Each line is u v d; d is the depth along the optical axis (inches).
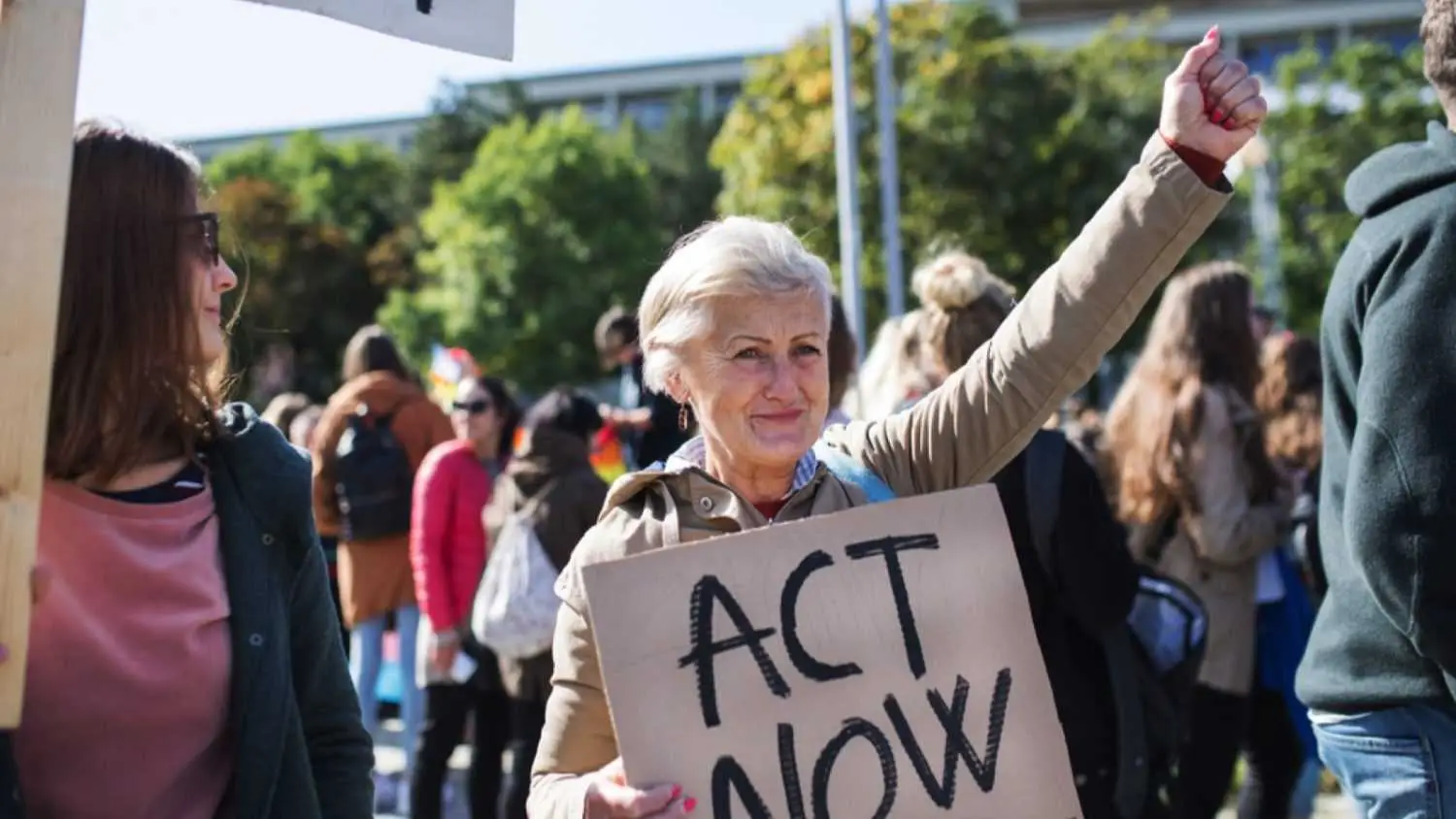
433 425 257.4
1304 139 1027.3
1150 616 136.5
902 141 922.7
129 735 70.5
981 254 931.3
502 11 74.6
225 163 2305.6
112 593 70.6
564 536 205.3
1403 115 1021.8
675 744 68.5
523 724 206.7
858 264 404.2
